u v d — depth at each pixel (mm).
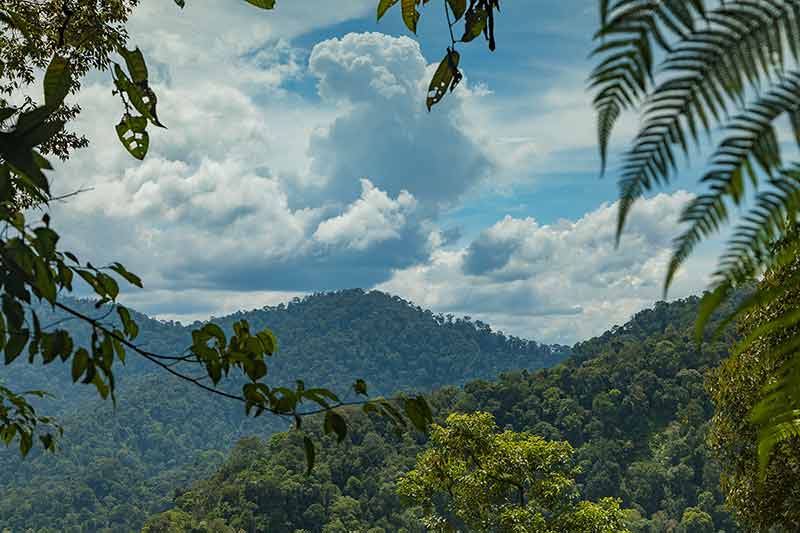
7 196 1097
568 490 15852
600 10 386
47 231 1269
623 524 15375
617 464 69375
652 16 380
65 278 1463
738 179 373
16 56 3855
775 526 9188
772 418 469
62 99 1329
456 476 16016
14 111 1092
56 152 5668
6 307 1228
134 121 1769
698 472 67938
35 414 2039
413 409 1584
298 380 1573
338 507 67250
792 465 7465
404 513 65312
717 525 64188
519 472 15695
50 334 1397
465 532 18016
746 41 369
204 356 1549
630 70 384
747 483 8180
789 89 363
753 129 368
